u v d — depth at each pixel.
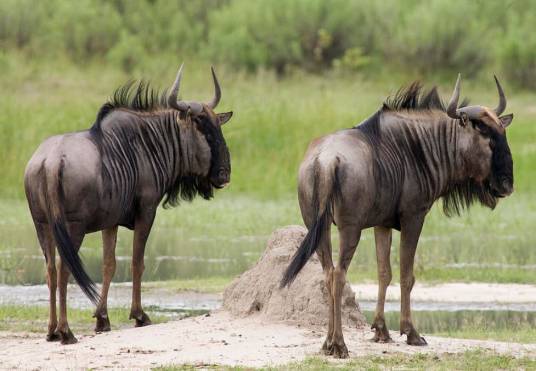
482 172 38.12
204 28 155.75
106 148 39.69
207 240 74.25
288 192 96.19
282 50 145.88
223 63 141.38
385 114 37.19
